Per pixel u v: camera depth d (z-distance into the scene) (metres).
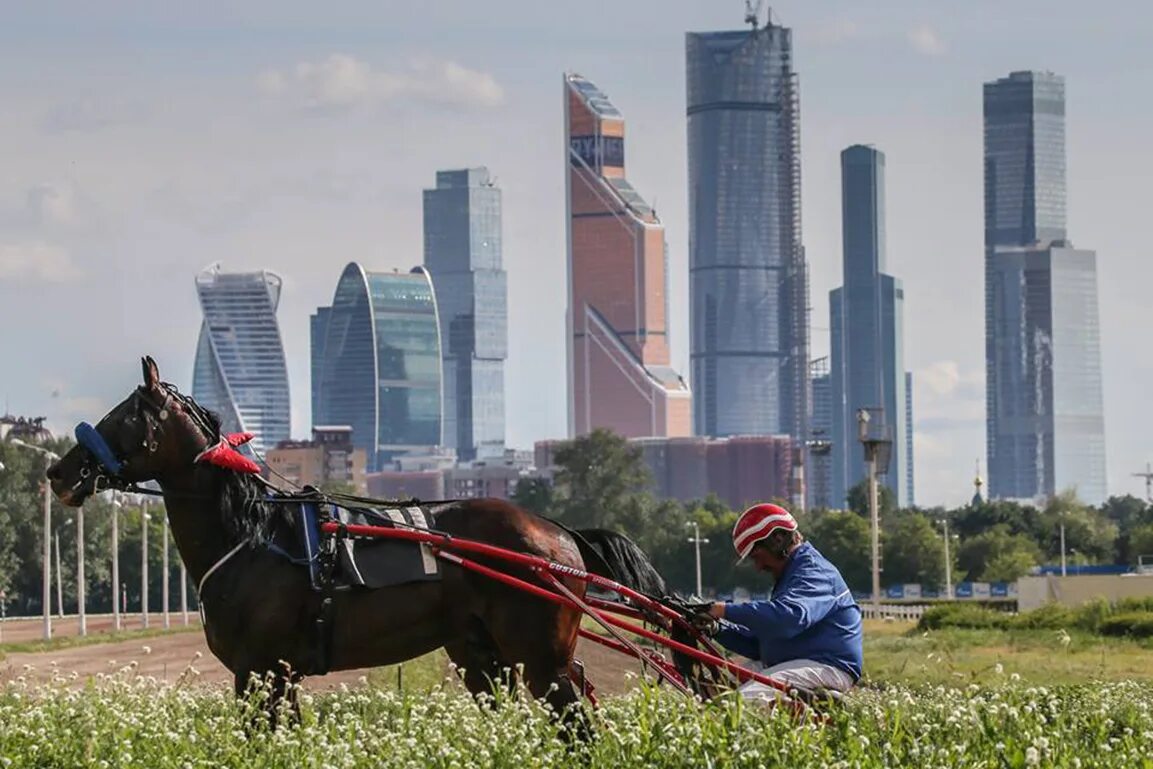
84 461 15.20
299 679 14.95
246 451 16.17
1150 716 15.01
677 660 14.80
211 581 15.08
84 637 71.75
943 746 12.31
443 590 15.07
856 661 14.23
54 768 12.49
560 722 14.17
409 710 14.48
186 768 12.07
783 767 11.56
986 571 153.25
